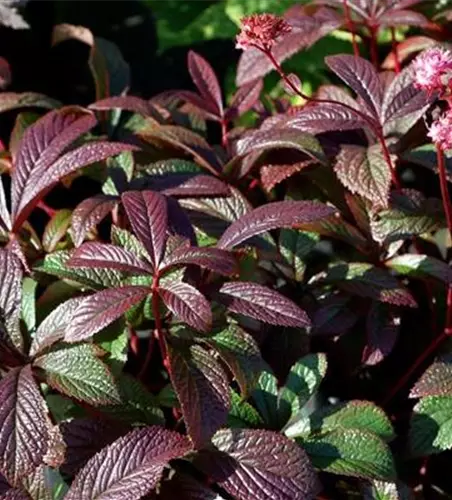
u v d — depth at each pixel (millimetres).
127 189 2420
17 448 2090
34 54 3158
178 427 2262
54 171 2344
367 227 2422
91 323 2109
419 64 2246
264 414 2248
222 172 2479
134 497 2078
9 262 2217
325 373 2371
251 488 2131
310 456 2205
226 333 2193
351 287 2355
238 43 2332
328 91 2570
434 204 2428
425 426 2295
